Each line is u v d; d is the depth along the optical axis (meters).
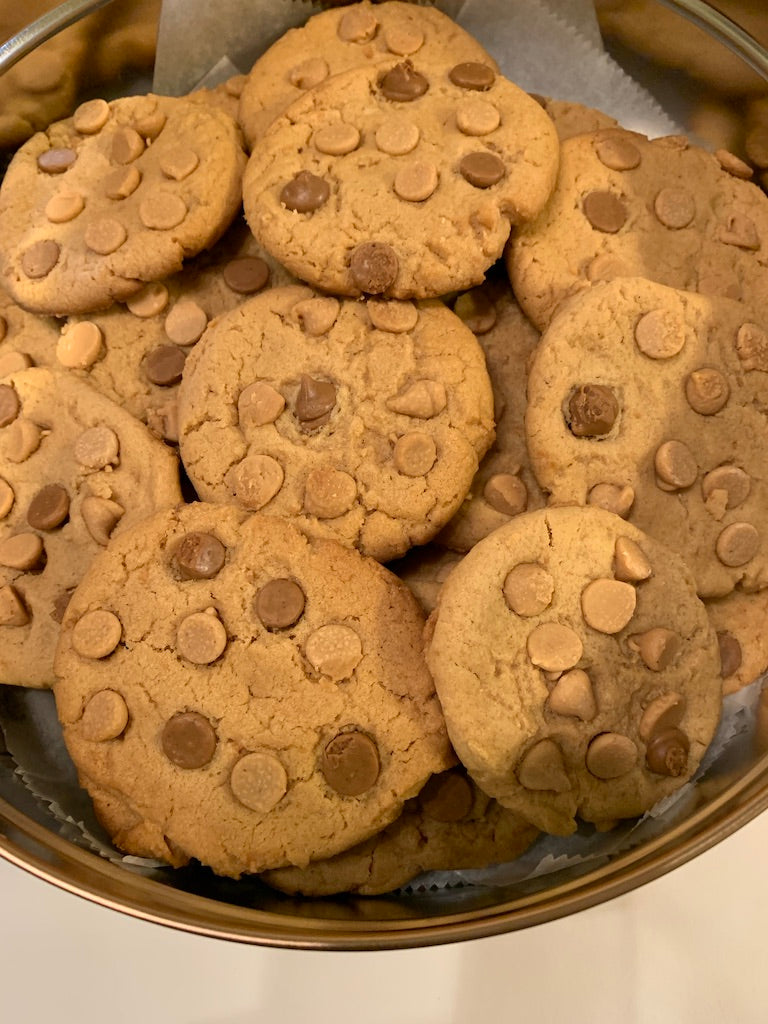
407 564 0.20
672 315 0.19
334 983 0.17
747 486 0.18
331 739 0.17
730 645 0.18
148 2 0.22
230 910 0.16
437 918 0.15
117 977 0.17
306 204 0.19
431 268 0.19
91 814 0.18
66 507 0.20
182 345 0.21
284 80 0.23
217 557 0.18
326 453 0.19
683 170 0.21
